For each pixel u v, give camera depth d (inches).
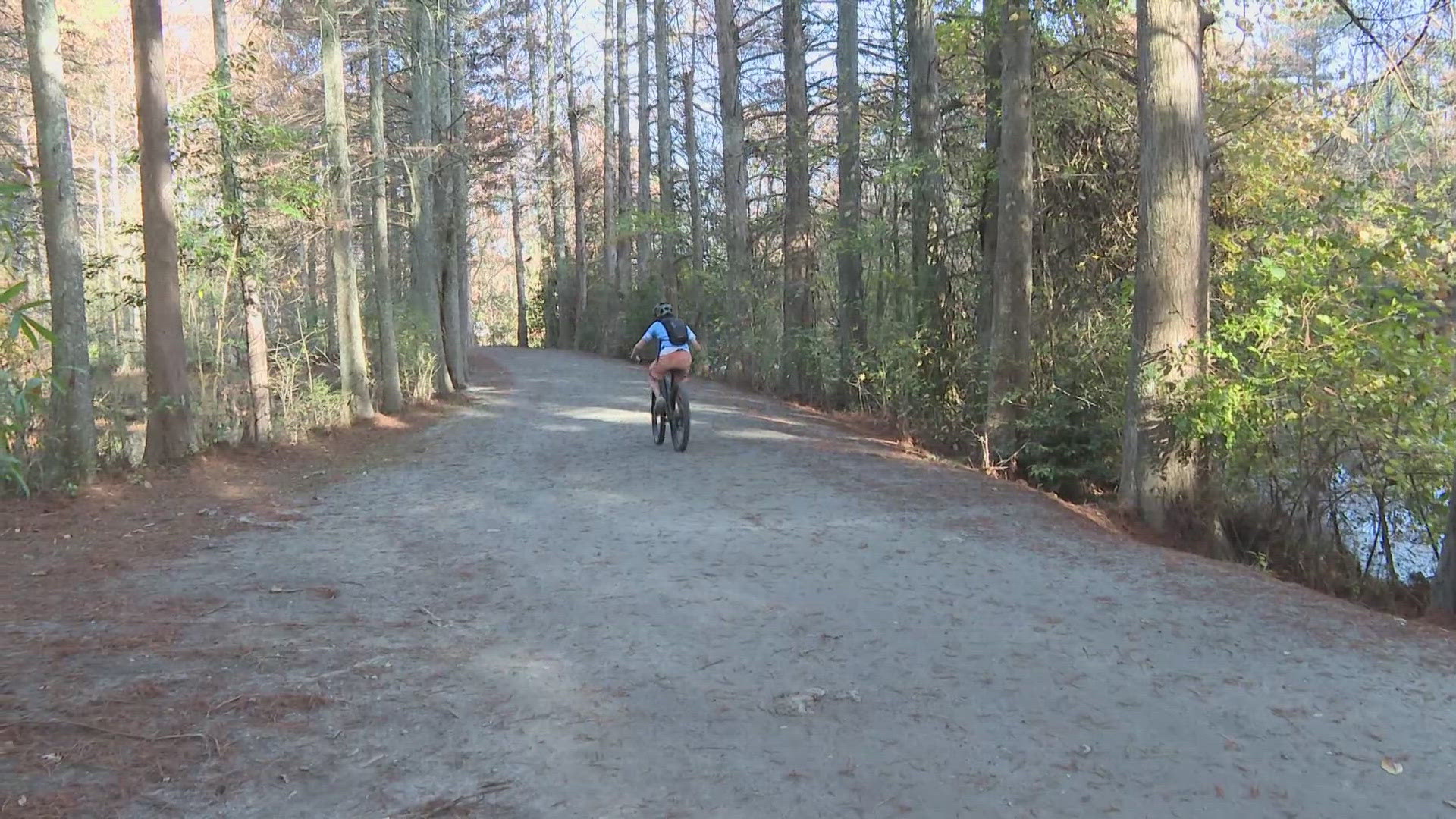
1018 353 450.6
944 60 600.1
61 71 346.6
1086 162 518.3
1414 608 318.0
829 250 757.3
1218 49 477.1
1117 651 188.4
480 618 211.2
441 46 784.3
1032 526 302.4
